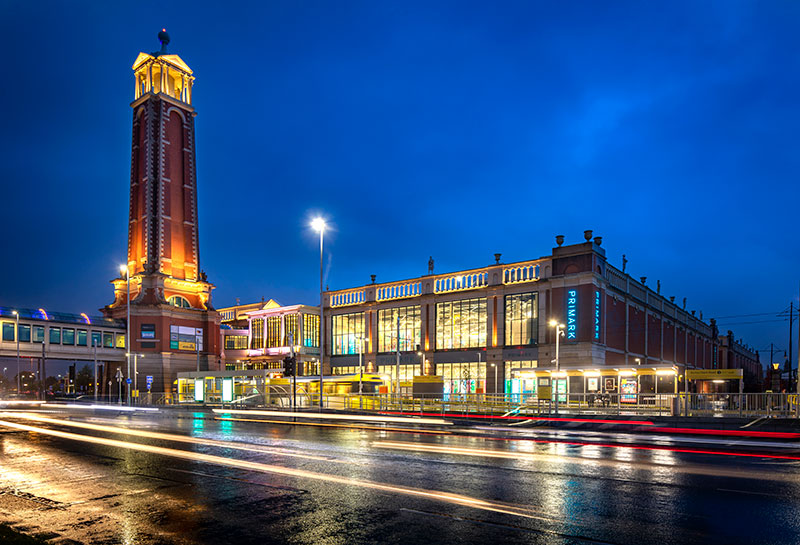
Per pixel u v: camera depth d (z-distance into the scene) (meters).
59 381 151.50
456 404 37.75
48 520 9.27
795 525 8.92
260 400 45.16
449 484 12.12
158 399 58.16
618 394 33.84
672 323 75.38
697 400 30.77
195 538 8.27
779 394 28.62
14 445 19.52
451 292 62.19
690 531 8.57
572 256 53.47
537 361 54.28
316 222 39.94
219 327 80.56
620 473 13.55
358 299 71.81
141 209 78.38
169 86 83.00
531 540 8.12
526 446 19.44
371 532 8.52
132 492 11.41
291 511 9.80
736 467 14.59
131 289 78.06
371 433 24.55
